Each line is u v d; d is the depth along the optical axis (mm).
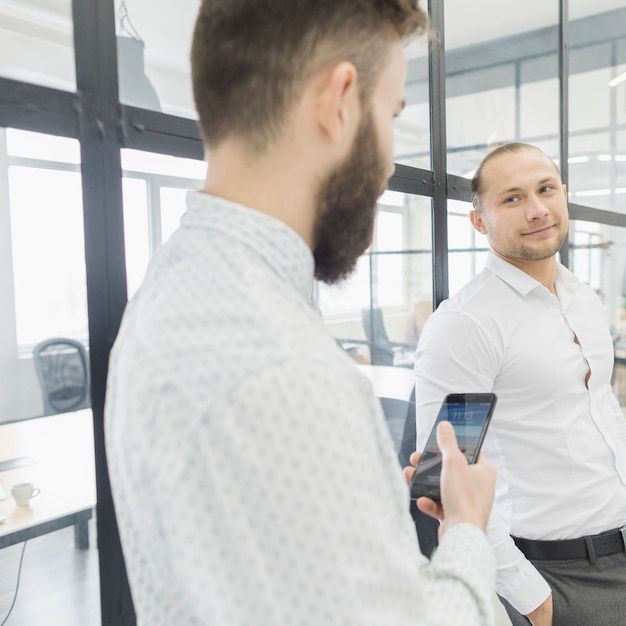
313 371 414
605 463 1396
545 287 1418
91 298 992
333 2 487
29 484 1607
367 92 511
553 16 2496
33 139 990
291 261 498
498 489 1416
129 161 1050
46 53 949
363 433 432
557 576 1343
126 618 1052
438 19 1719
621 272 3412
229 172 513
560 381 1365
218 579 396
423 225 2242
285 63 485
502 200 1422
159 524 415
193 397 400
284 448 394
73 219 1000
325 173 511
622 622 1311
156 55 1131
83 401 2133
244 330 420
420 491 722
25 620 1497
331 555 396
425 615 458
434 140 1763
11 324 1857
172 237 537
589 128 2955
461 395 879
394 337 2834
